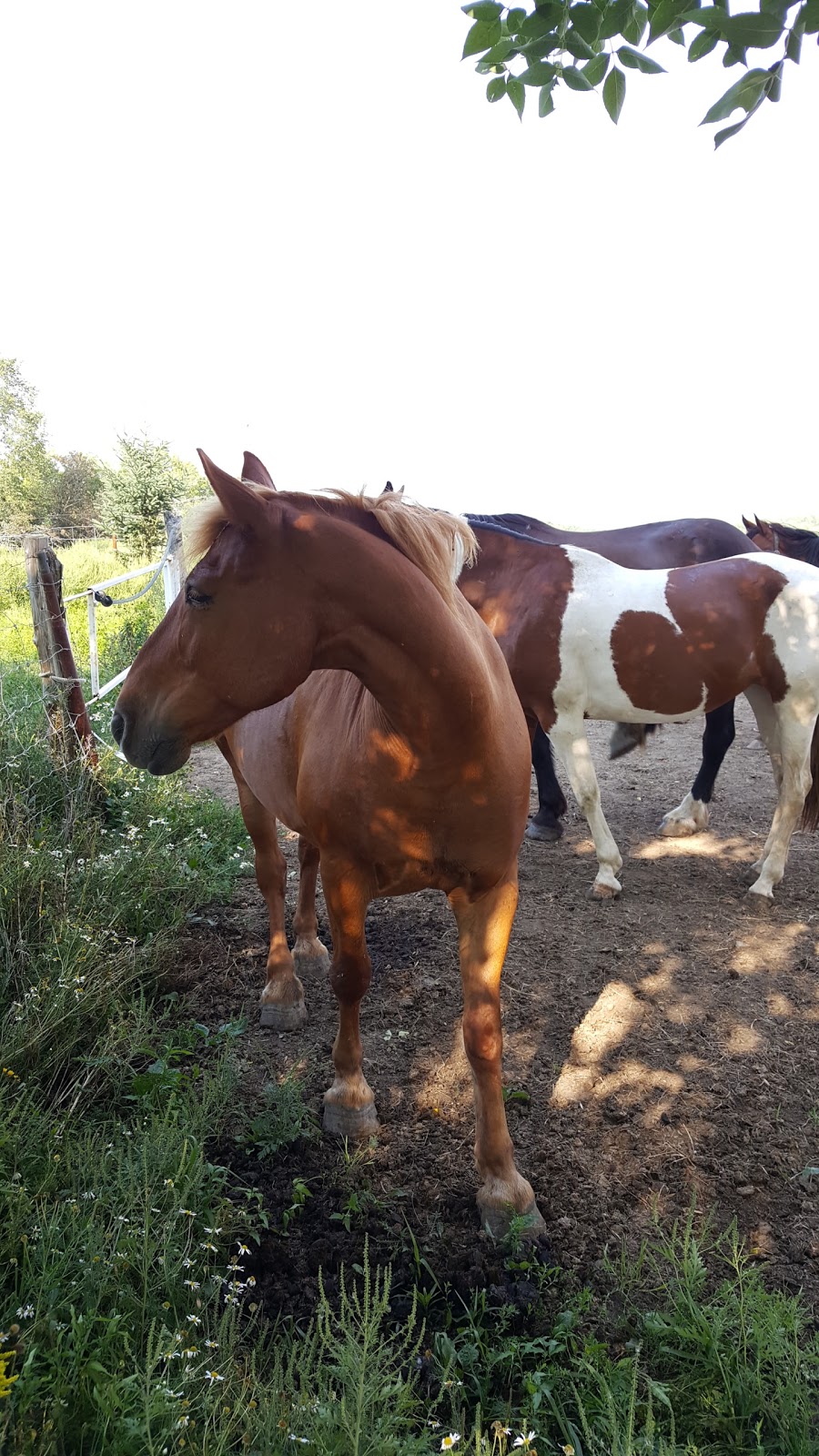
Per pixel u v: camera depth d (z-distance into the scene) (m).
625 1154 2.47
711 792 4.97
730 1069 2.83
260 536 1.72
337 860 2.20
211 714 1.86
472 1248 2.11
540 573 4.20
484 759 1.94
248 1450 1.47
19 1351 1.51
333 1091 2.56
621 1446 1.58
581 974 3.41
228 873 4.15
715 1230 2.21
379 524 1.87
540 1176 2.39
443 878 2.14
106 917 3.26
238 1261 2.06
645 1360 1.86
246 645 1.78
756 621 3.99
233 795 5.47
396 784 1.98
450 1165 2.41
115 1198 1.95
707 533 5.75
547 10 1.89
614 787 5.93
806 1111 2.64
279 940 3.12
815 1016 3.13
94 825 3.90
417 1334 1.90
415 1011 3.15
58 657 4.38
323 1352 1.77
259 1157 2.38
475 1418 1.66
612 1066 2.86
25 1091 2.32
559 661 4.11
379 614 1.76
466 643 1.86
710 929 3.78
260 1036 3.01
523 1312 1.94
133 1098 2.49
